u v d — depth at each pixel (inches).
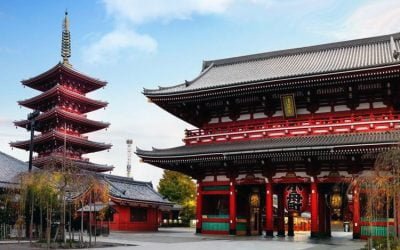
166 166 2006.6
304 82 1739.7
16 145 3435.0
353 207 1620.3
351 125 1722.4
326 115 1822.1
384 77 1638.8
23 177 1310.3
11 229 1534.2
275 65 2225.6
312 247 1262.3
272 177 1803.6
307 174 1739.7
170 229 2787.9
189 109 2100.1
